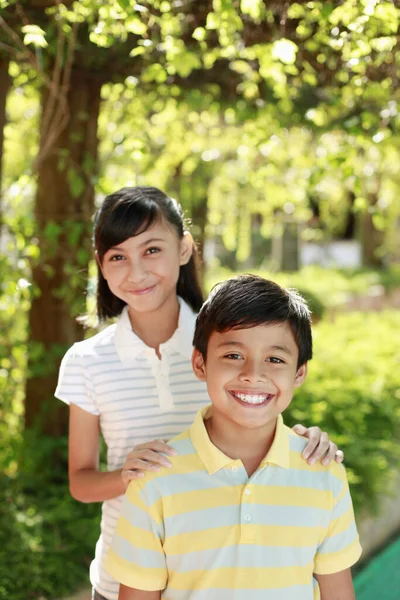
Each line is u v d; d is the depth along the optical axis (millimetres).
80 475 2018
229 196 7172
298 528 1656
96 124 4223
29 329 4312
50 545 3402
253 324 1622
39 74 3494
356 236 20188
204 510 1634
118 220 1968
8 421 4270
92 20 3023
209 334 1684
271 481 1678
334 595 1746
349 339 8727
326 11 2688
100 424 2074
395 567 4020
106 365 2010
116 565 1658
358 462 4516
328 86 3584
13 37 3070
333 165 3436
